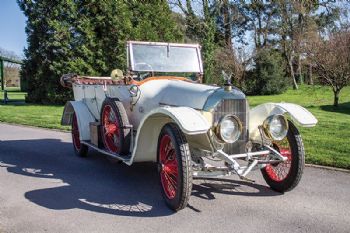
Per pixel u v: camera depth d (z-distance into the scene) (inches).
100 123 251.0
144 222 165.9
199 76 261.6
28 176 238.8
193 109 178.1
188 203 188.4
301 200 192.9
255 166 190.2
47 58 761.0
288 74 1376.7
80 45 740.7
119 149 222.2
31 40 780.6
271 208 181.9
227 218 169.9
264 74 1051.9
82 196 200.1
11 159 286.7
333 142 323.6
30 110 658.8
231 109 188.5
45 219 169.3
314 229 158.6
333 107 669.3
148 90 222.5
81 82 295.9
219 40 1322.6
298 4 1226.6
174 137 170.7
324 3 1391.5
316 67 733.9
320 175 236.4
